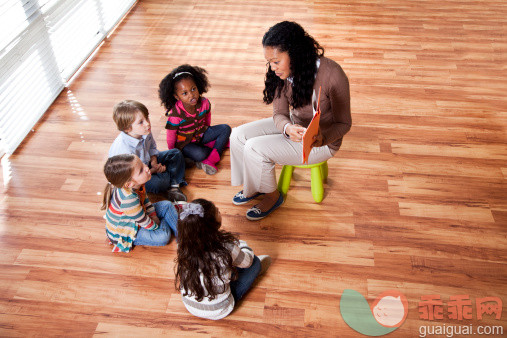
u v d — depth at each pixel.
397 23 3.90
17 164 2.68
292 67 1.84
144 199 2.20
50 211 2.41
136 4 4.29
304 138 1.71
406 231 2.25
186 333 1.88
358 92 3.13
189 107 2.42
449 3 4.19
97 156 2.72
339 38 3.71
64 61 3.24
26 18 2.77
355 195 2.44
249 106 3.06
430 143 2.73
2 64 2.59
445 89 3.14
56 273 2.12
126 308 1.98
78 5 3.32
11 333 1.90
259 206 2.32
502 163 2.59
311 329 1.88
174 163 2.47
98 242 2.25
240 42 3.72
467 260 2.11
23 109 2.83
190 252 1.67
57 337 1.88
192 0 4.33
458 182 2.48
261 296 2.00
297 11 4.11
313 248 2.19
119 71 3.42
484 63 3.39
